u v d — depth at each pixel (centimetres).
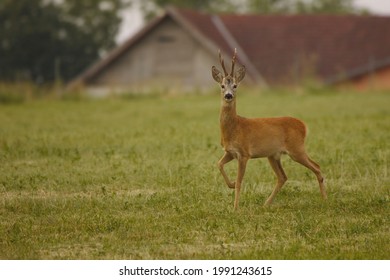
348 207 3612
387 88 11288
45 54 14238
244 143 3709
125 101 9562
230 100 3694
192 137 5584
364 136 5441
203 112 7631
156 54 12719
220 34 12738
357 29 13112
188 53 12581
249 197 3791
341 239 3188
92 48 15000
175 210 3588
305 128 3825
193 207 3622
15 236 3253
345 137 5403
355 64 12450
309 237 3209
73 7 15138
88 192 3934
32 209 3625
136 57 12781
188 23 12369
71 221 3438
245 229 3309
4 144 5197
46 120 7131
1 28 14012
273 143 3750
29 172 4362
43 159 4744
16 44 13988
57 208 3634
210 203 3694
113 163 4553
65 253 3078
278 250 3066
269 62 12419
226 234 3250
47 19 14300
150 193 3897
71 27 14712
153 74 12719
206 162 4512
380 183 4041
